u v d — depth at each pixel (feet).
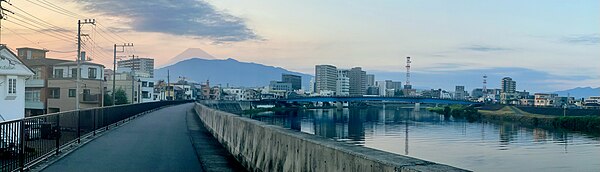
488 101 475.72
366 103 652.48
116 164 35.42
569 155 152.25
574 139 199.52
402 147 161.79
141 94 278.05
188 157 40.16
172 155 41.24
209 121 70.79
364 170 15.97
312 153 20.61
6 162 27.68
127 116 98.22
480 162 136.15
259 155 30.42
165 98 370.73
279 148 25.84
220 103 275.80
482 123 287.07
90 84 187.52
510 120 312.71
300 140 22.34
